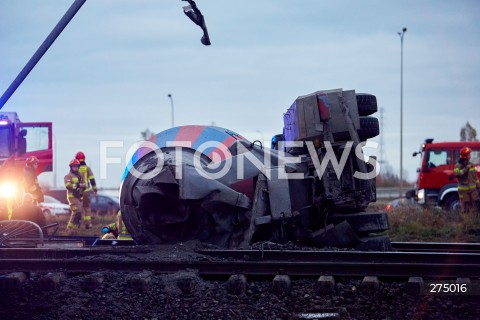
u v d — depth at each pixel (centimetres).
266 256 2323
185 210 2498
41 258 2461
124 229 3272
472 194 5153
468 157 5184
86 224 4938
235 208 2494
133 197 2555
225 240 2516
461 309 1934
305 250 2395
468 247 2906
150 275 2200
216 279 2255
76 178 4844
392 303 2002
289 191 2538
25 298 2125
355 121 2561
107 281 2183
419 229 4112
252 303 2056
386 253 2267
